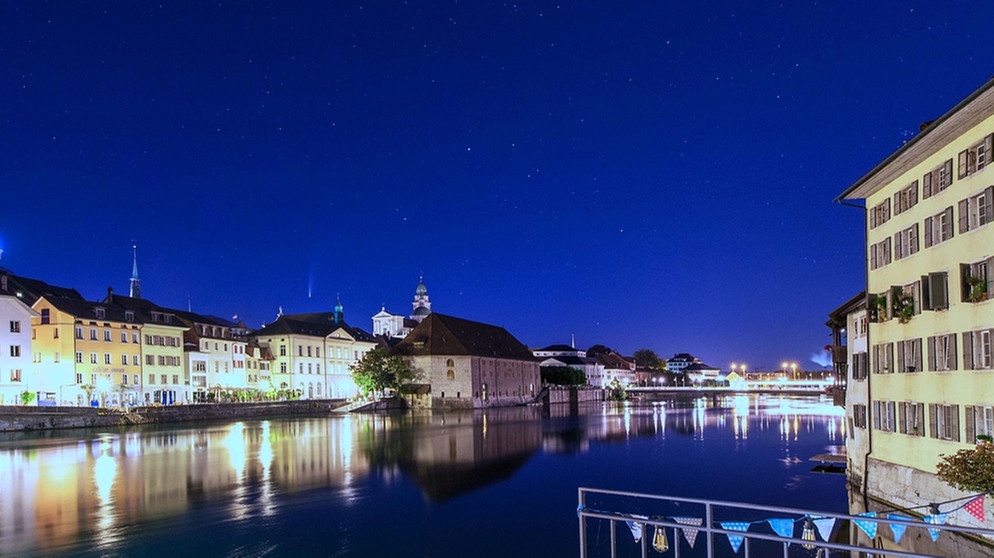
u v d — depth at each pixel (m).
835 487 48.28
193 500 44.38
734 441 80.88
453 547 34.31
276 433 90.12
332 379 175.50
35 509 41.72
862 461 43.91
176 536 35.75
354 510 41.72
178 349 131.12
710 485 50.16
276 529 37.25
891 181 39.59
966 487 28.50
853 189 41.94
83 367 110.12
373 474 54.72
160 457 64.25
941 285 33.22
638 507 43.03
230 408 121.06
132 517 39.75
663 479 53.00
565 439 83.38
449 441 80.44
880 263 41.16
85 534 36.12
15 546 34.03
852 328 46.78
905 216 37.75
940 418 33.62
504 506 43.12
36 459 62.91
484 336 186.62
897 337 38.22
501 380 180.25
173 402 128.38
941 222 34.12
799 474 54.62
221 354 145.38
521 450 71.38
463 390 162.50
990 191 29.78
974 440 30.83
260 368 158.75
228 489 48.09
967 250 31.58
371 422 113.00
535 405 187.38
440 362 164.12
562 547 34.25
